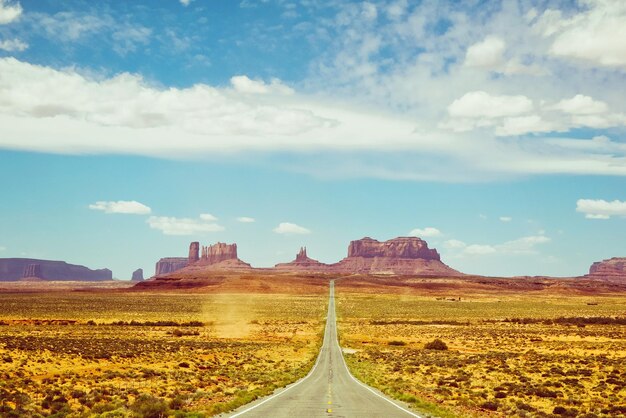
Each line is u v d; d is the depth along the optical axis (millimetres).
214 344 84062
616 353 72938
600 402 37156
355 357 73188
